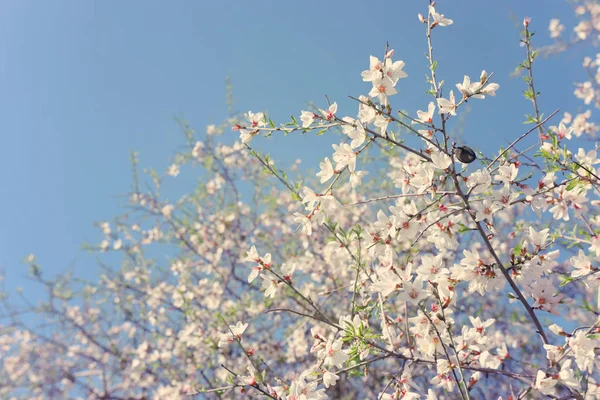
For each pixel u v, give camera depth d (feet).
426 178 9.52
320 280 22.22
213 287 24.25
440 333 10.14
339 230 12.31
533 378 9.07
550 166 10.06
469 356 10.66
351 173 10.37
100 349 26.23
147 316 26.04
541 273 9.54
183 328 24.00
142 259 27.68
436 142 10.00
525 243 9.75
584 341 8.49
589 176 9.77
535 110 11.37
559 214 10.16
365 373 11.31
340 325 11.19
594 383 9.53
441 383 10.23
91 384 25.52
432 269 9.75
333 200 10.57
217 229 26.71
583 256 9.89
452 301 9.72
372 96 9.47
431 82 9.78
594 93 21.07
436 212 10.20
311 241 23.73
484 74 9.23
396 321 13.67
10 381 25.77
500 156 9.66
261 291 24.49
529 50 11.44
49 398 24.94
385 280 9.71
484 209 9.33
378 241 10.08
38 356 26.18
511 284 9.32
